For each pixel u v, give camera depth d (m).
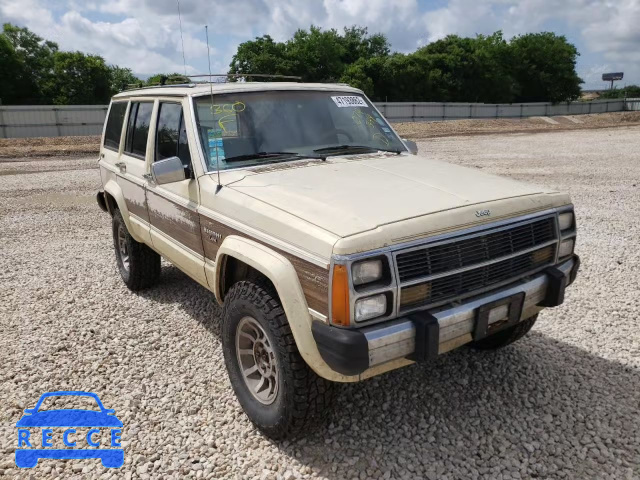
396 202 2.90
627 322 4.58
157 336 4.55
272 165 3.67
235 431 3.27
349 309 2.49
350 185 3.19
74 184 13.29
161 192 4.18
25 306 5.27
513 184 3.42
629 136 26.20
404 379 3.77
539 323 4.59
